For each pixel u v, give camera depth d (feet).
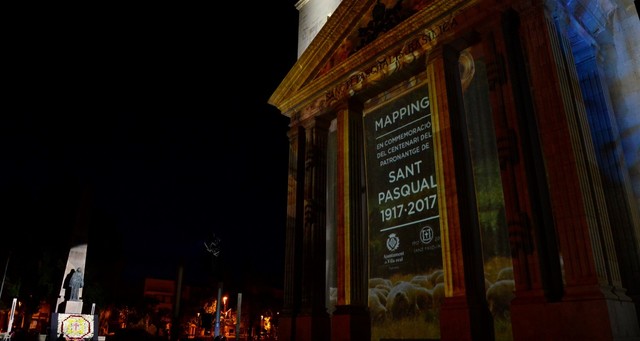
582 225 42.11
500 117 51.67
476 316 48.52
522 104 50.42
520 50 52.42
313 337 66.49
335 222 73.67
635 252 44.78
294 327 70.79
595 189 44.55
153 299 208.33
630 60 53.21
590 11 54.90
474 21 57.52
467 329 47.55
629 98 52.08
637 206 48.32
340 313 62.95
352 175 69.56
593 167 45.78
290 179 80.94
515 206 47.75
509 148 49.75
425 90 64.80
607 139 49.19
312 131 79.36
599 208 43.86
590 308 39.40
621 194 46.88
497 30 54.85
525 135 49.14
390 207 65.00
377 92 71.56
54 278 135.64
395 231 63.21
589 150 46.39
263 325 238.68
